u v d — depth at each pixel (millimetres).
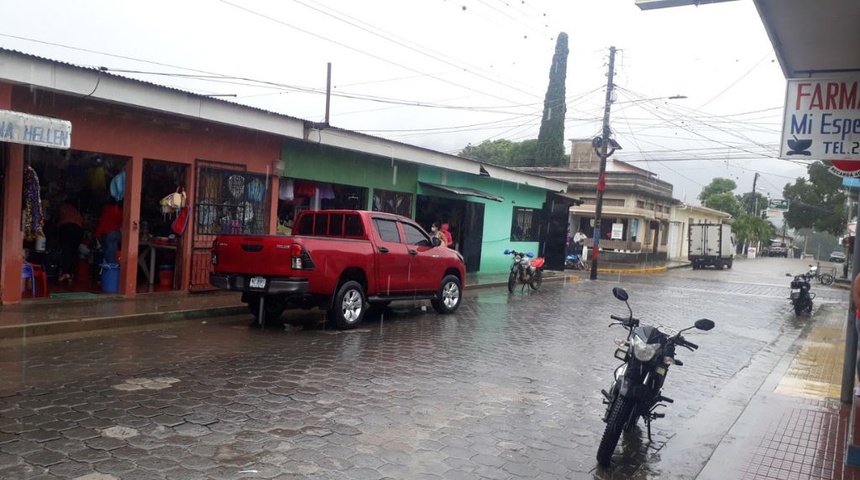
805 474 5133
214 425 5332
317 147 14953
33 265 10492
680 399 7520
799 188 46750
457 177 20375
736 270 40812
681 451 5719
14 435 4844
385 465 4746
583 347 10078
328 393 6473
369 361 8000
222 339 8922
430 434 5500
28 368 6789
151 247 12203
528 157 44562
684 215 50000
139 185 11195
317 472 4527
